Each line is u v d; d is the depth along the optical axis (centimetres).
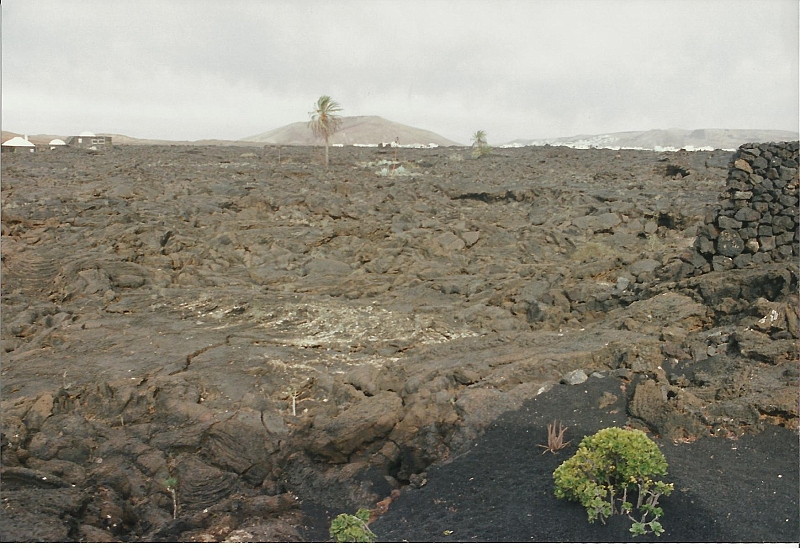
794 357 962
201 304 1722
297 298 1789
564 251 2398
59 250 2186
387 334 1469
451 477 805
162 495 848
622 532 638
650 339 1145
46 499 758
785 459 750
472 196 3509
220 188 3338
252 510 810
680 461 772
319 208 3025
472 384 1067
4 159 4612
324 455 922
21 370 1216
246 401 1053
